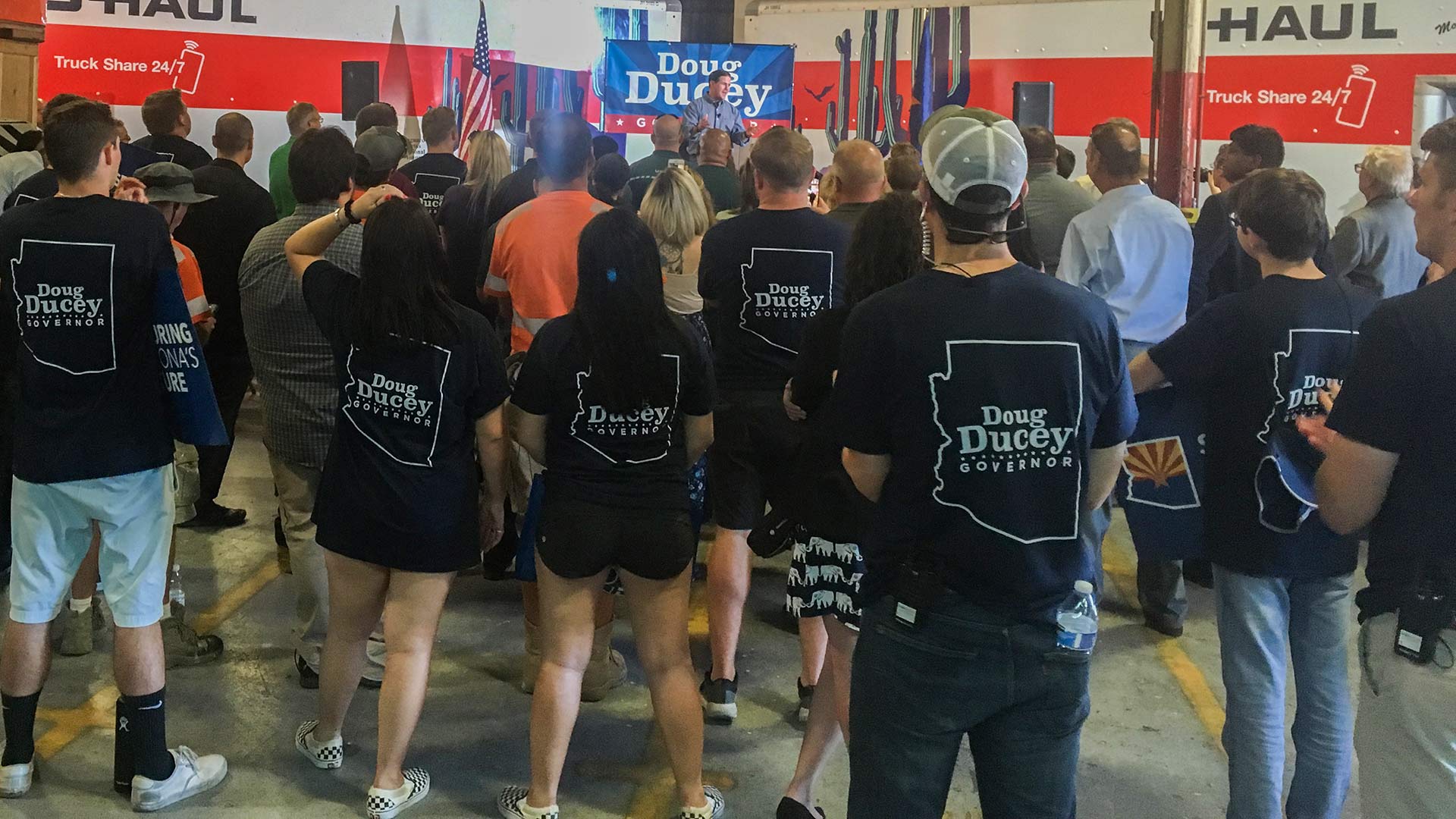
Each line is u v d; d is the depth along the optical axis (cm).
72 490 304
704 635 459
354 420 305
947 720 207
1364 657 208
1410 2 622
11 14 630
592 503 296
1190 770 359
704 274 373
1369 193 505
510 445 351
